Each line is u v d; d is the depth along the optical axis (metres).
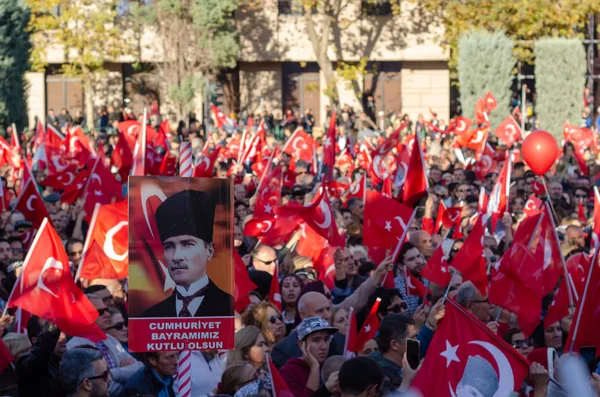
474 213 19.41
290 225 14.75
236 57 59.59
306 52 59.84
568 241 16.11
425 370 8.80
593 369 9.27
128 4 57.75
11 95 41.78
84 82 56.53
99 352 8.98
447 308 8.95
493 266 13.23
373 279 11.98
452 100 61.47
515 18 52.81
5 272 14.57
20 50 42.25
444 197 22.73
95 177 18.47
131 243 7.84
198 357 10.31
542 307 13.66
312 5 55.53
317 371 9.86
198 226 7.90
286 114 52.66
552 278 12.24
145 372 9.62
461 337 8.85
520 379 8.73
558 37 53.97
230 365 9.72
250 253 14.99
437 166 27.16
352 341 10.52
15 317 11.29
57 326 10.15
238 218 19.47
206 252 7.91
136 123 24.06
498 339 8.79
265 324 11.07
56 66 59.84
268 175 18.20
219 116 41.84
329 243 14.60
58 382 9.64
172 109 58.88
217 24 54.69
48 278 10.39
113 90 59.47
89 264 13.12
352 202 19.02
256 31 59.81
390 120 51.09
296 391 9.84
